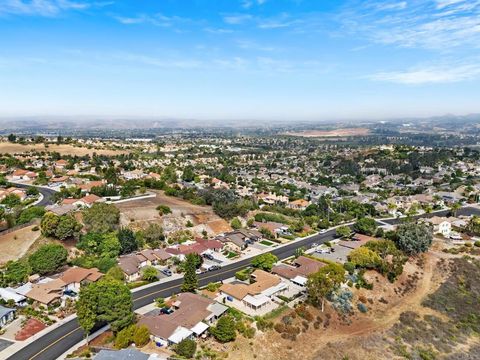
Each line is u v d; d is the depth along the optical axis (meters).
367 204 168.62
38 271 82.88
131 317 62.41
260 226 132.00
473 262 106.12
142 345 59.34
